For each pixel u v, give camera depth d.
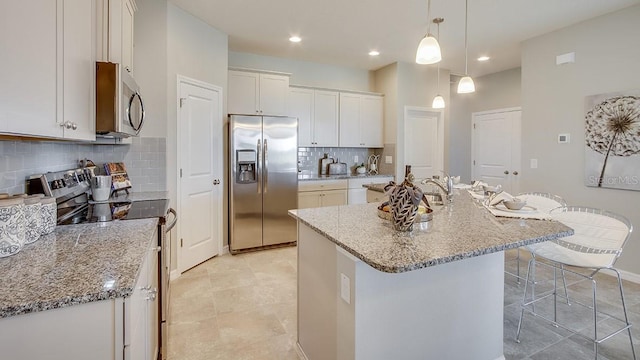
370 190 3.63
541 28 3.77
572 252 2.26
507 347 2.09
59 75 1.31
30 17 1.09
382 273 1.46
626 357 1.99
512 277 3.24
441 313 1.65
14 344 0.86
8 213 1.21
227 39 4.04
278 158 4.13
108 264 1.13
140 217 1.89
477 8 3.29
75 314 0.90
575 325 2.35
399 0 3.15
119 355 0.95
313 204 4.77
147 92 3.06
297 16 3.51
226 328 2.33
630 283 3.09
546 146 3.89
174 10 3.22
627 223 2.10
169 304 2.50
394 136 5.33
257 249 4.12
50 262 1.14
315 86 5.28
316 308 1.77
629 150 3.16
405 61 5.23
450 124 6.14
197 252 3.57
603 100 3.36
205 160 3.68
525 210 2.09
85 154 2.72
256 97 4.39
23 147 1.71
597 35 3.44
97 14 1.92
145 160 3.09
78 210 2.11
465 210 2.21
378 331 1.46
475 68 5.51
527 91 4.11
